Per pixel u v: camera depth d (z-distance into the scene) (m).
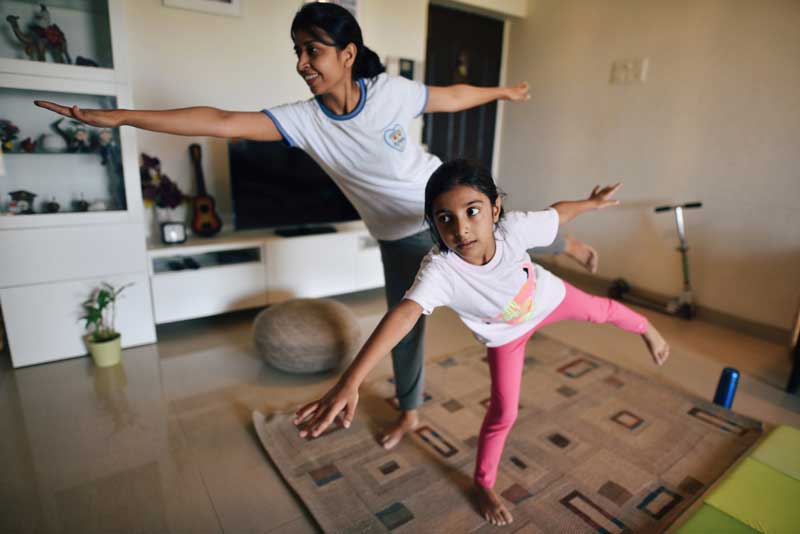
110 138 2.18
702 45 2.75
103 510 1.36
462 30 3.64
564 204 1.32
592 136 3.41
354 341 2.11
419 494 1.46
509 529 1.34
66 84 1.95
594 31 3.30
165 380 2.08
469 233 0.97
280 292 2.76
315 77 1.12
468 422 1.83
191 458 1.59
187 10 2.48
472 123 3.92
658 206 3.10
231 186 2.60
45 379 2.05
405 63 3.17
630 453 1.67
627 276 3.34
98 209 2.24
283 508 1.39
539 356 2.38
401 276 1.53
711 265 2.88
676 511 1.41
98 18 2.07
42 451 1.60
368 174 1.32
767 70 2.51
